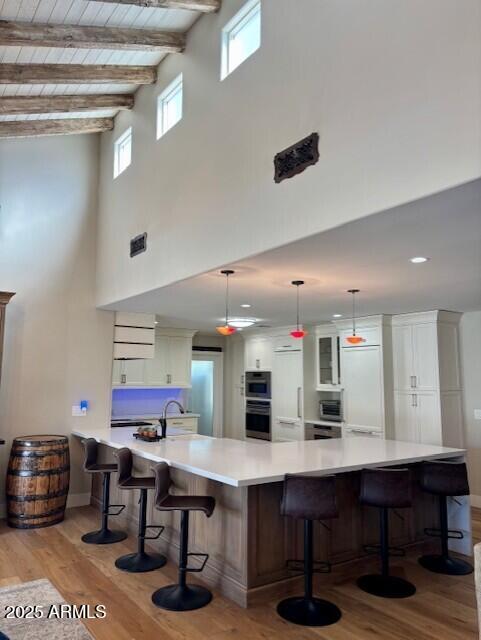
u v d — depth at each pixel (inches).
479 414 222.8
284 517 132.7
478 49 83.4
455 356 229.9
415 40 93.5
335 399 282.8
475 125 83.0
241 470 126.7
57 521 193.6
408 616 119.2
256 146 132.0
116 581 138.3
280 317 254.5
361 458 146.6
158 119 186.4
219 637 108.7
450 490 148.6
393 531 157.2
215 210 147.4
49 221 225.5
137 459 182.5
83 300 230.2
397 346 239.8
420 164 90.8
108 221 225.3
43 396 216.1
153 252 182.4
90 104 201.8
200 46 163.0
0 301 201.0
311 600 121.3
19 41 142.7
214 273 152.9
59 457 196.4
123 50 168.2
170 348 319.6
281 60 126.0
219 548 134.0
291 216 118.6
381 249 125.3
